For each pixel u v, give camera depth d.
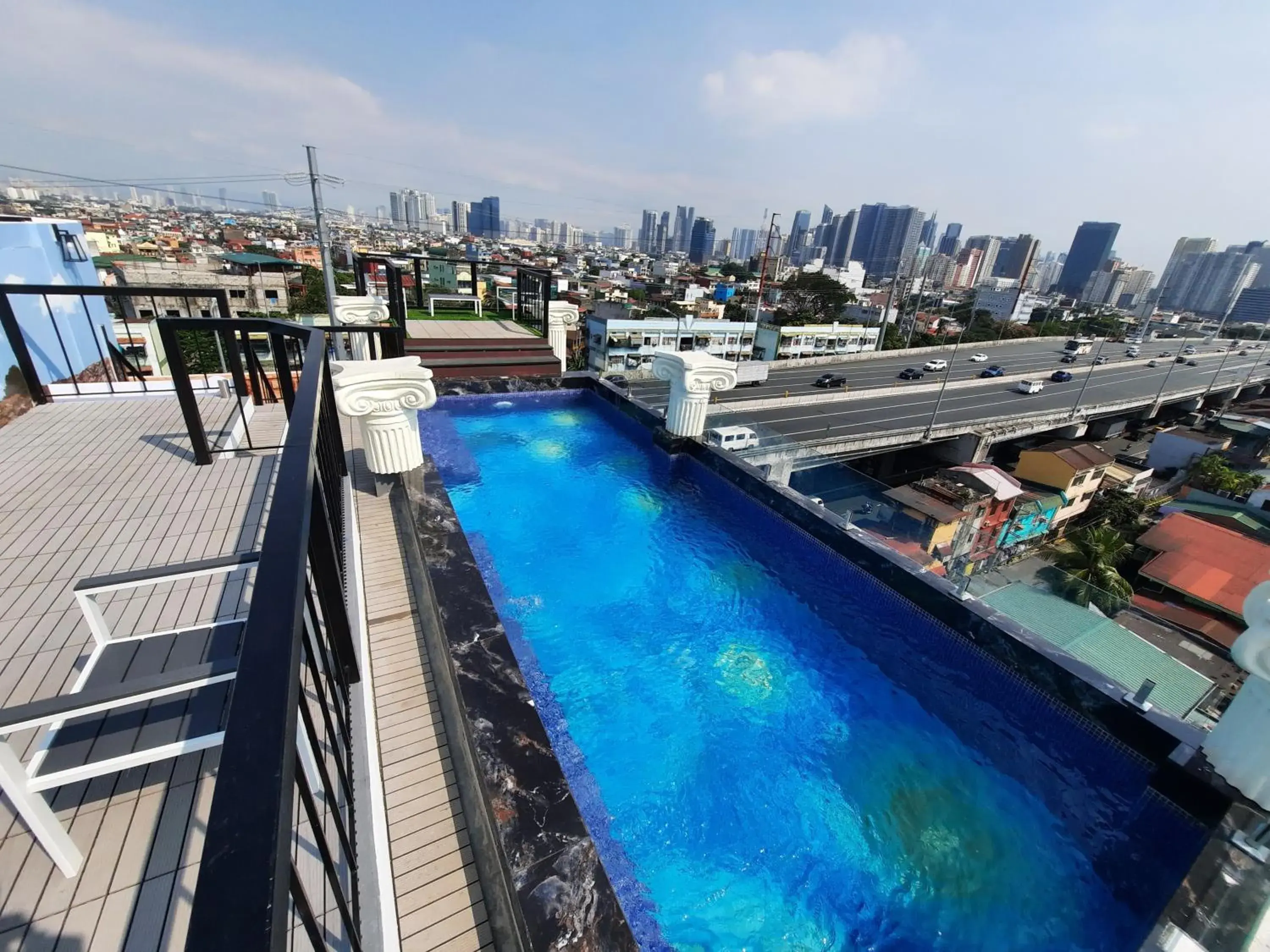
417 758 2.27
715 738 3.13
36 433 3.67
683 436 6.46
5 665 1.81
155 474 3.22
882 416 29.41
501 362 10.06
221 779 0.62
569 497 5.67
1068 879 2.56
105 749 1.41
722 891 2.39
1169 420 45.06
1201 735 2.74
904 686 3.60
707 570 4.65
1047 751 3.16
